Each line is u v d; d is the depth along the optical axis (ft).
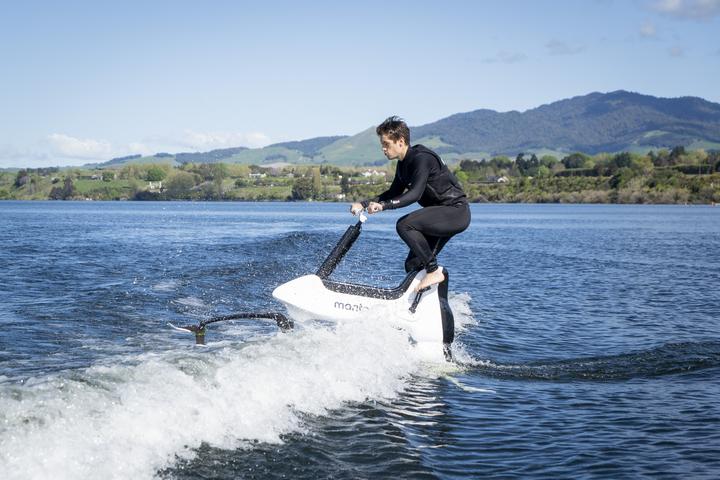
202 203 611.06
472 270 64.64
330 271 23.61
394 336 23.22
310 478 13.84
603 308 41.22
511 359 26.58
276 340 21.26
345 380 19.76
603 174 623.77
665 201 540.11
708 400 20.76
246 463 14.16
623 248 101.96
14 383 16.89
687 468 15.10
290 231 122.62
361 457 15.08
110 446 13.39
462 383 22.08
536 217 274.77
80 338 24.08
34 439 12.80
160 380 16.43
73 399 14.60
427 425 17.58
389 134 22.62
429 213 22.86
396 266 62.49
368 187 602.85
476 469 14.87
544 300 44.50
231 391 16.87
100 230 110.93
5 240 76.74
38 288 35.45
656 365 25.61
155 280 40.14
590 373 24.27
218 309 32.32
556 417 18.78
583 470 14.92
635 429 17.79
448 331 24.54
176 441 14.37
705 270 67.56
